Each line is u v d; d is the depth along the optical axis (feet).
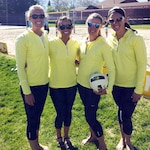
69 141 13.58
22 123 15.94
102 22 11.22
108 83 11.16
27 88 10.98
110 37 11.80
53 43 11.75
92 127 12.10
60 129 13.37
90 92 11.58
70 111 12.82
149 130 14.55
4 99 19.72
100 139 12.27
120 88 11.80
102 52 11.07
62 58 11.67
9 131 14.98
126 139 12.67
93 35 11.19
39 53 10.91
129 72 11.34
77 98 18.84
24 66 10.93
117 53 11.28
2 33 82.84
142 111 16.58
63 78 11.97
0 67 28.73
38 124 12.21
